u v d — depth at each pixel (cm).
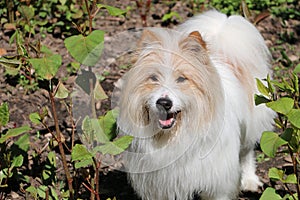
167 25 874
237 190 511
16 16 835
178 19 887
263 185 570
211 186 475
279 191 552
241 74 510
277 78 749
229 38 515
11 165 509
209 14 548
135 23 878
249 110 513
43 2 867
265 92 382
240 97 491
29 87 708
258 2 930
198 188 475
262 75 539
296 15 916
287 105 362
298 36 865
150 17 898
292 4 951
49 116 661
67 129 639
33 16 823
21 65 424
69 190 478
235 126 477
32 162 577
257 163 605
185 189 473
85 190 541
